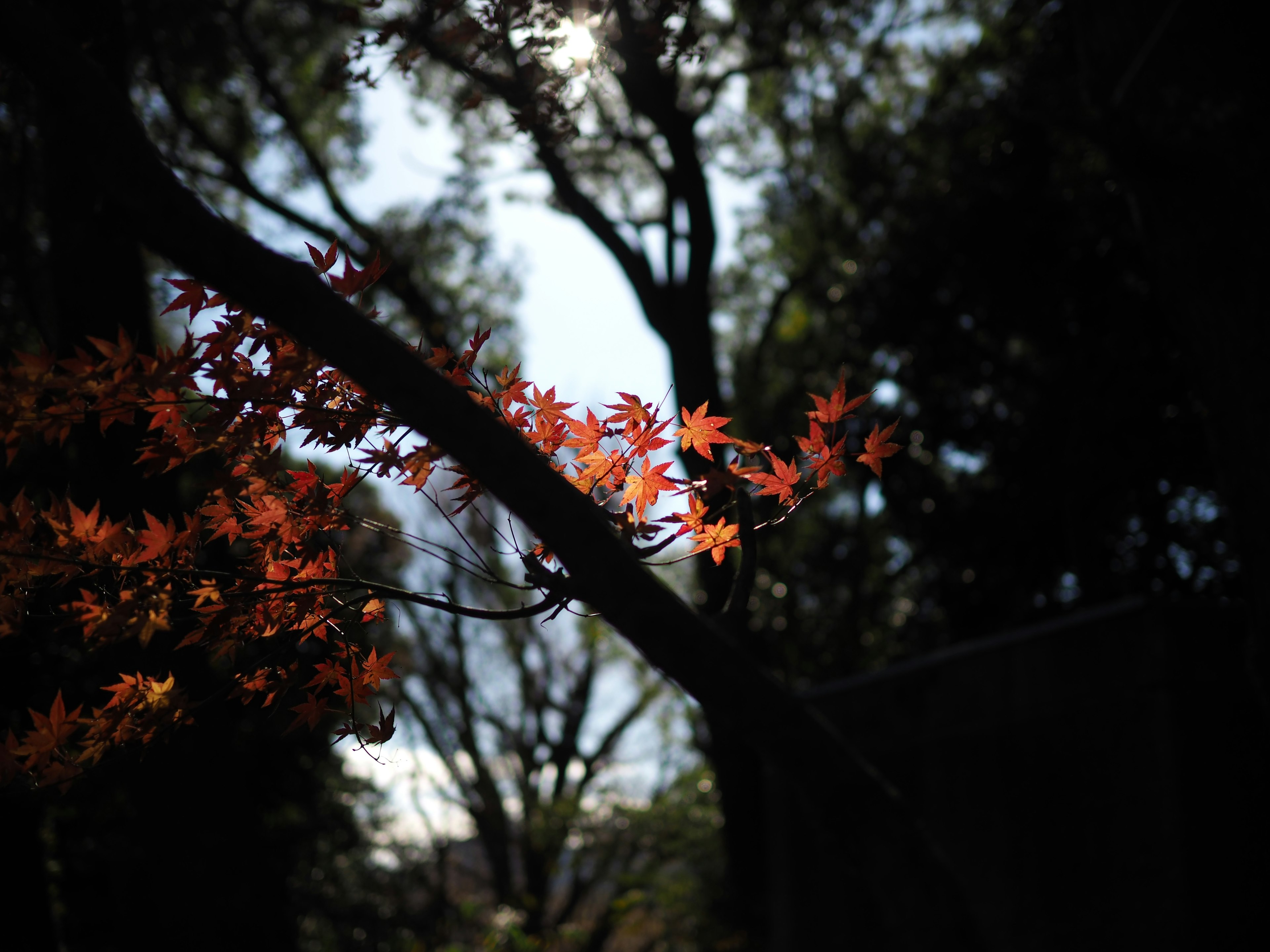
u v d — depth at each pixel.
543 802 25.64
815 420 2.39
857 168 18.06
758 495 2.45
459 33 3.29
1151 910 7.54
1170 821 7.47
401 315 16.39
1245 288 5.29
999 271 15.95
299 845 15.86
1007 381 17.00
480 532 15.46
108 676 4.95
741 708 2.18
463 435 1.80
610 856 23.67
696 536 2.50
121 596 2.19
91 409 2.02
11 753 2.18
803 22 15.34
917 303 17.14
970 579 17.52
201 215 1.75
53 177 6.81
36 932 6.51
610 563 1.89
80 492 6.93
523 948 16.05
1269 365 5.19
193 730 7.28
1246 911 7.31
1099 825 8.05
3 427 1.96
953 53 17.19
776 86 17.36
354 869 20.97
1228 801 7.54
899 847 2.55
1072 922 8.19
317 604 2.36
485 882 25.19
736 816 14.85
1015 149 15.53
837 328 19.67
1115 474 14.91
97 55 6.04
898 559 21.75
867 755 10.66
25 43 1.73
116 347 1.96
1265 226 5.25
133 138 1.77
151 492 6.95
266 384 2.04
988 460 17.20
